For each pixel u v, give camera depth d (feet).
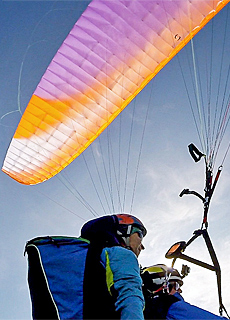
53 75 19.21
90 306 4.97
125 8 17.93
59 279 5.21
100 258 5.23
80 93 19.80
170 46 19.06
